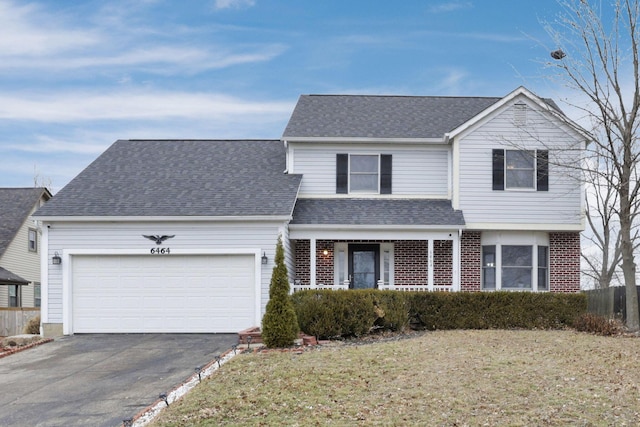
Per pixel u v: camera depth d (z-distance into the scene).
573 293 19.97
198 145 25.50
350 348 15.02
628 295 19.05
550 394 10.73
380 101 25.92
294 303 16.98
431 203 22.34
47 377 13.77
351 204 22.16
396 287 20.89
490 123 22.03
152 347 17.00
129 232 19.80
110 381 13.11
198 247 19.70
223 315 19.55
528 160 22.02
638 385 11.23
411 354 14.08
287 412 10.07
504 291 19.95
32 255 35.25
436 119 24.03
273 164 23.67
